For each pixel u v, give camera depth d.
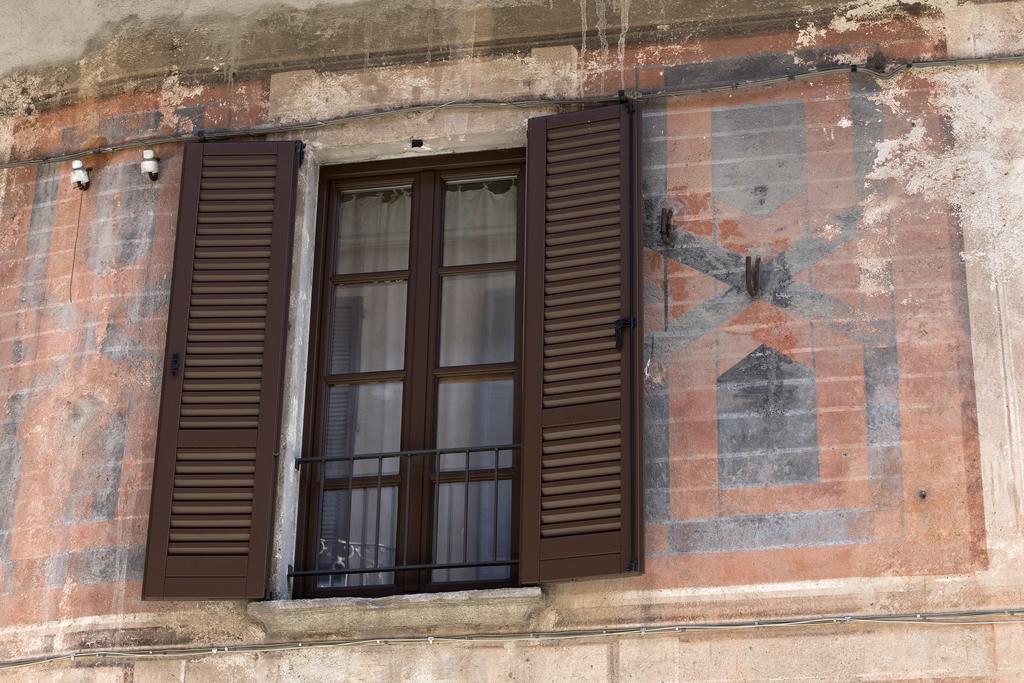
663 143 11.39
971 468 10.20
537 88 11.74
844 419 10.47
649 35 11.72
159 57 12.46
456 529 11.05
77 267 12.00
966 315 10.59
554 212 11.17
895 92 11.20
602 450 10.48
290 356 11.37
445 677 10.36
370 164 12.00
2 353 11.95
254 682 10.55
